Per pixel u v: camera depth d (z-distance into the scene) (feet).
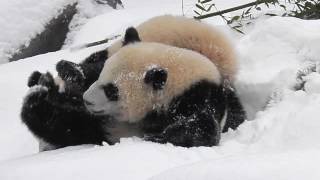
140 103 25.81
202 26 29.32
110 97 25.76
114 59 26.23
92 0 54.75
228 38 30.32
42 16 50.03
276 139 23.08
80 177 18.83
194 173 16.65
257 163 16.44
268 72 30.89
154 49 26.43
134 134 27.09
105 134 27.55
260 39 33.83
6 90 38.27
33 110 27.02
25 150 31.30
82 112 27.12
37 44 49.21
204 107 25.43
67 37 50.96
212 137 24.62
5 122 34.47
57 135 27.71
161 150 21.91
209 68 26.40
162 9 53.11
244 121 28.37
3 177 19.48
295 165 15.93
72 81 26.55
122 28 45.62
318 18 40.78
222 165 16.74
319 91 27.22
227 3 51.49
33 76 28.17
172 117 25.70
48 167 19.79
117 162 20.07
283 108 26.40
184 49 27.14
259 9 41.47
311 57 31.30
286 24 33.76
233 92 29.40
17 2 49.70
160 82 24.90
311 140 21.74
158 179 17.12
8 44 47.39
